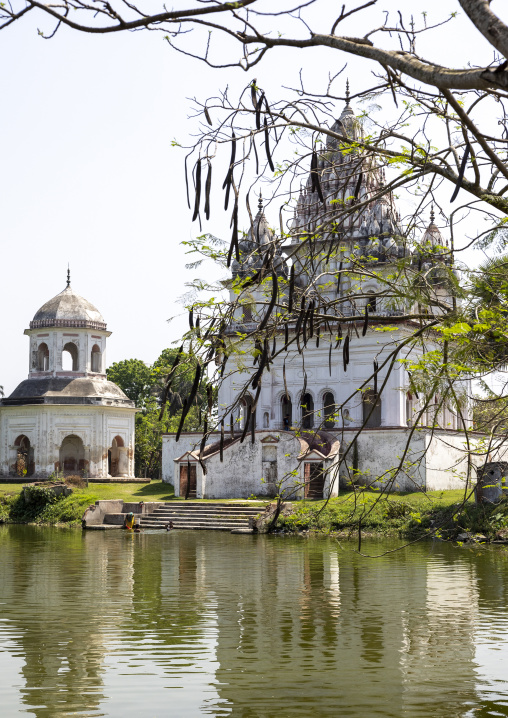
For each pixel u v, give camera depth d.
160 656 12.20
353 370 43.88
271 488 41.47
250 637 13.50
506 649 12.57
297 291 8.94
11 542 30.20
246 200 8.11
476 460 41.12
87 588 18.62
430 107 8.51
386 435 39.88
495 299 8.55
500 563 22.86
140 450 67.12
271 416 46.03
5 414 54.34
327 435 41.81
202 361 7.81
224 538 31.28
